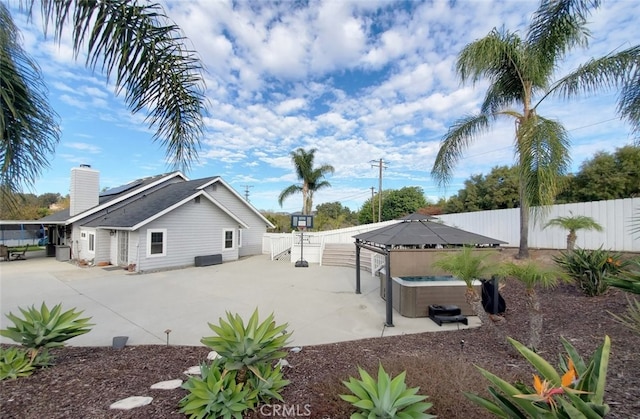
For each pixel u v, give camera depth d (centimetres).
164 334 507
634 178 1359
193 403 241
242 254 1755
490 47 764
